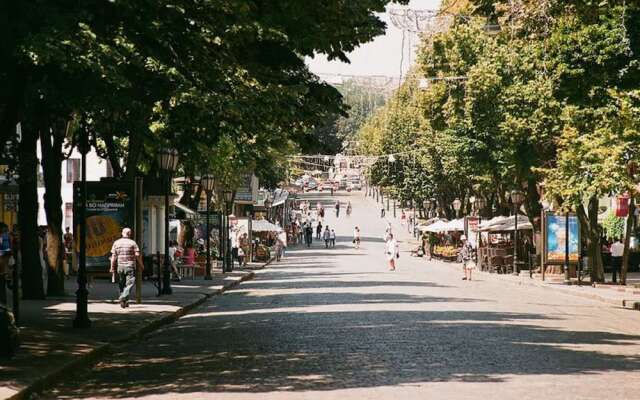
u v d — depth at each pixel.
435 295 42.38
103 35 18.59
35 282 37.19
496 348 21.48
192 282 53.66
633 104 35.56
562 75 32.34
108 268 34.38
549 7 31.56
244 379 16.94
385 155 147.50
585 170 48.59
